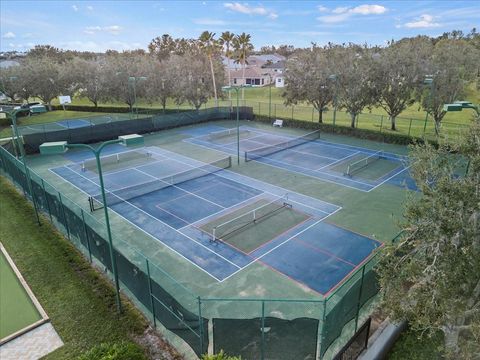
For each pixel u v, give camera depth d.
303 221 17.17
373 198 19.98
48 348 9.65
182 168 25.88
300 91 39.84
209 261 13.85
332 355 9.20
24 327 10.49
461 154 7.41
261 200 19.81
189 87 45.19
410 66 32.69
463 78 32.12
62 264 13.41
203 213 18.19
